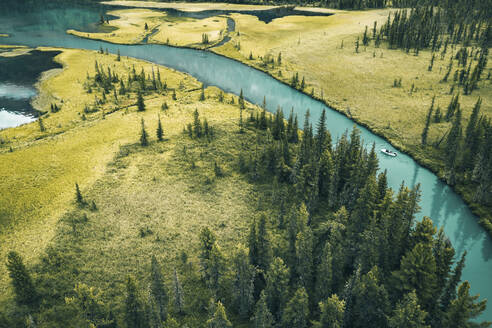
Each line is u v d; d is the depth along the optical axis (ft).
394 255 211.61
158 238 254.06
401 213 219.20
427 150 394.73
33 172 339.57
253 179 334.24
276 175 331.77
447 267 188.65
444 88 547.90
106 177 331.98
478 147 351.46
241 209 292.20
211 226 270.87
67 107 505.25
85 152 377.71
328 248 194.08
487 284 239.09
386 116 475.31
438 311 176.45
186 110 490.90
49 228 259.39
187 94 563.89
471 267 252.42
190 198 305.32
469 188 329.72
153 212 285.43
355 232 228.02
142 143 388.78
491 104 483.51
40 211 281.54
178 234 260.62
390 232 214.69
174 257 237.66
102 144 394.52
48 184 320.29
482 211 301.02
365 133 444.14
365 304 181.37
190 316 196.54
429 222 204.54
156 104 517.14
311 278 210.38
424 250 181.37
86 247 242.99
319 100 549.95
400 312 163.73
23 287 191.21
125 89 557.74
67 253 234.38
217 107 506.48
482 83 554.87
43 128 437.17
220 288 211.00
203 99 536.83
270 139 378.32
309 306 199.52
